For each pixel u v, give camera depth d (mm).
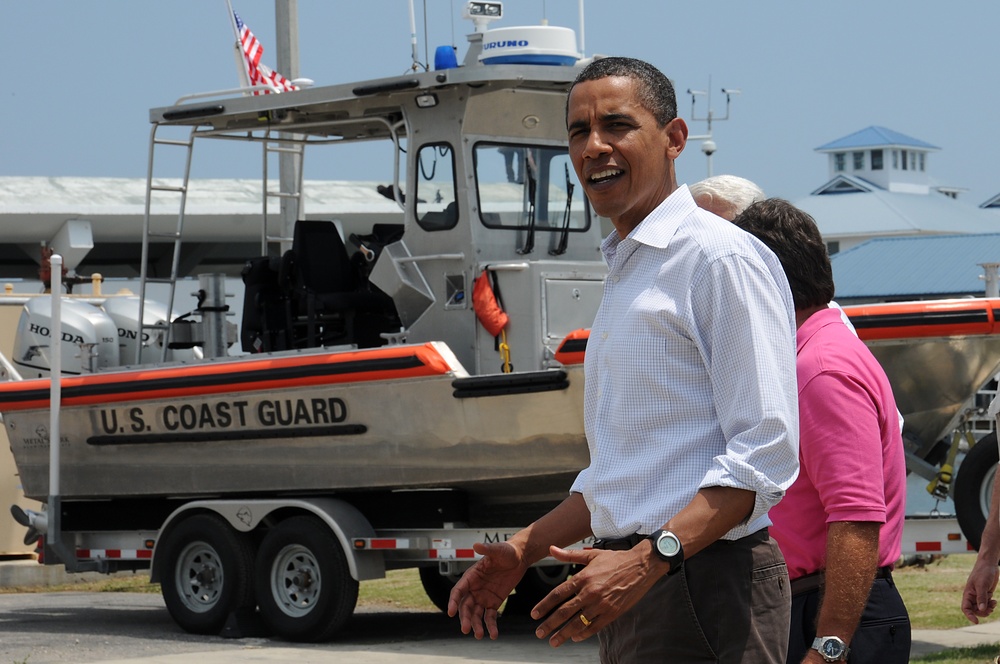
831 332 5102
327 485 13117
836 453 4797
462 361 12969
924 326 11500
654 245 4215
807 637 5281
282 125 14336
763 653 4227
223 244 30984
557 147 13484
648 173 4328
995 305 11430
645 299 4199
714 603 4180
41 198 27891
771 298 4113
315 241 13688
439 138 13055
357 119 13820
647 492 4164
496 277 12883
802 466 5223
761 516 4332
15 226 27422
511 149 13195
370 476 12820
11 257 31391
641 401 4188
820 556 5250
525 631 14086
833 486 4781
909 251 61000
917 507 17000
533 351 12664
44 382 15070
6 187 28562
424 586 15961
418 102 13062
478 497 13344
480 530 12656
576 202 13562
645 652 4250
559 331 12828
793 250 5266
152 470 14336
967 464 11812
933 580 16203
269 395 13305
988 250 59812
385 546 12852
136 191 29141
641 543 3963
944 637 12094
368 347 13797
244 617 13648
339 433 12891
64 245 27703
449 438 12289
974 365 11711
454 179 12945
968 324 11438
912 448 12508
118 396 14344
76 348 15469
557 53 12820
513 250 13117
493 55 12836
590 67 4406
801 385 4938
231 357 13789
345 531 12914
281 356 13281
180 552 14031
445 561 12891
